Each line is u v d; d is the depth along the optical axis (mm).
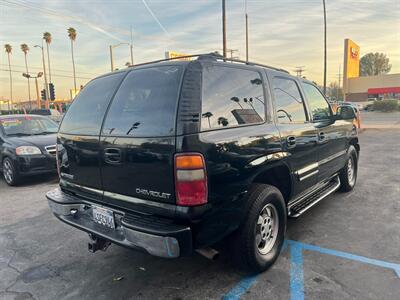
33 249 3887
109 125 2836
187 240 2363
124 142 2648
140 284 3051
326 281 2953
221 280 3053
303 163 3764
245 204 2869
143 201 2576
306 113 4070
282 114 3516
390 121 23469
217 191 2518
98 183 2945
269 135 3121
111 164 2771
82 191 3158
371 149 10703
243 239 2902
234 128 2766
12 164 6898
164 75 2646
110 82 3115
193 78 2539
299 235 3961
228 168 2604
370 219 4395
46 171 7016
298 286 2896
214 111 2615
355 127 5789
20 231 4469
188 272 3219
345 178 5473
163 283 3047
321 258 3377
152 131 2484
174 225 2404
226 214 2643
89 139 2975
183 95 2441
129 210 2699
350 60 49656
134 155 2576
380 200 5188
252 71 3248
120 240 2682
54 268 3420
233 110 2820
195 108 2461
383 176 6805
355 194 5555
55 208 3309
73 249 3854
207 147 2439
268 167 3070
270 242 3279
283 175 3492
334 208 4871
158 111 2514
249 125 2961
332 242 3744
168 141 2375
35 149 6898
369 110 39875
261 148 2979
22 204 5727
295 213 3748
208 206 2447
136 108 2682
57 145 3465
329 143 4535
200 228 2443
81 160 3092
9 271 3387
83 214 3197
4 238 4246
